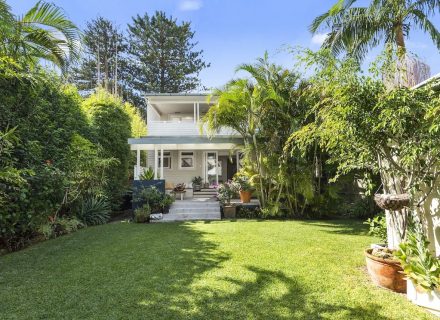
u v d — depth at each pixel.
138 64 31.86
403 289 4.04
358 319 3.36
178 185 14.91
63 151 8.97
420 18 10.78
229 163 19.42
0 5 5.27
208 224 9.77
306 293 4.03
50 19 6.27
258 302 3.78
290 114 10.70
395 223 4.65
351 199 12.16
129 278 4.61
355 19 11.24
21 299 3.86
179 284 4.35
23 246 6.82
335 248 6.34
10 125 6.70
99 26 30.78
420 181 4.12
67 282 4.45
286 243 6.81
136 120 23.03
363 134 4.21
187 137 13.02
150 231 8.49
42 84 7.71
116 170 13.33
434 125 3.27
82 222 9.73
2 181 5.88
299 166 10.77
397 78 4.50
